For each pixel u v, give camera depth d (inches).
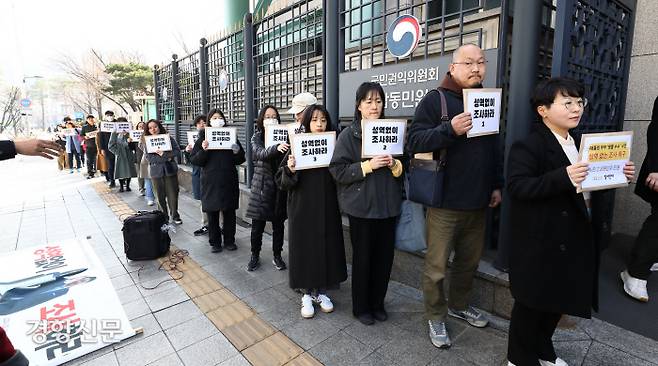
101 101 1243.8
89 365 90.8
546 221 70.2
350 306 119.0
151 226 154.6
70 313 111.1
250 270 147.6
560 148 71.6
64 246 165.5
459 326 104.2
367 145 96.3
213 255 165.8
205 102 288.8
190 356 94.0
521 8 95.2
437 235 93.4
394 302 119.7
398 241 106.4
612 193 143.6
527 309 76.0
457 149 88.0
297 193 112.7
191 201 275.1
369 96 98.0
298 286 113.3
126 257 160.4
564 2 96.7
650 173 107.7
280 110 208.7
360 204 99.6
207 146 158.4
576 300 70.2
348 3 180.5
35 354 93.0
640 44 146.8
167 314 114.3
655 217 106.7
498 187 95.3
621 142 66.3
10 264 145.9
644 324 98.7
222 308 118.0
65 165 539.5
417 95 128.3
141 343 99.7
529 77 96.0
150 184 272.4
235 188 167.9
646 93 147.2
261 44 214.7
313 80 186.9
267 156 134.5
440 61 119.7
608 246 147.3
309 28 187.6
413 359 91.1
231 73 251.9
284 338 101.0
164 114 401.4
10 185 374.3
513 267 75.6
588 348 89.9
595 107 120.2
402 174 104.0
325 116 115.4
